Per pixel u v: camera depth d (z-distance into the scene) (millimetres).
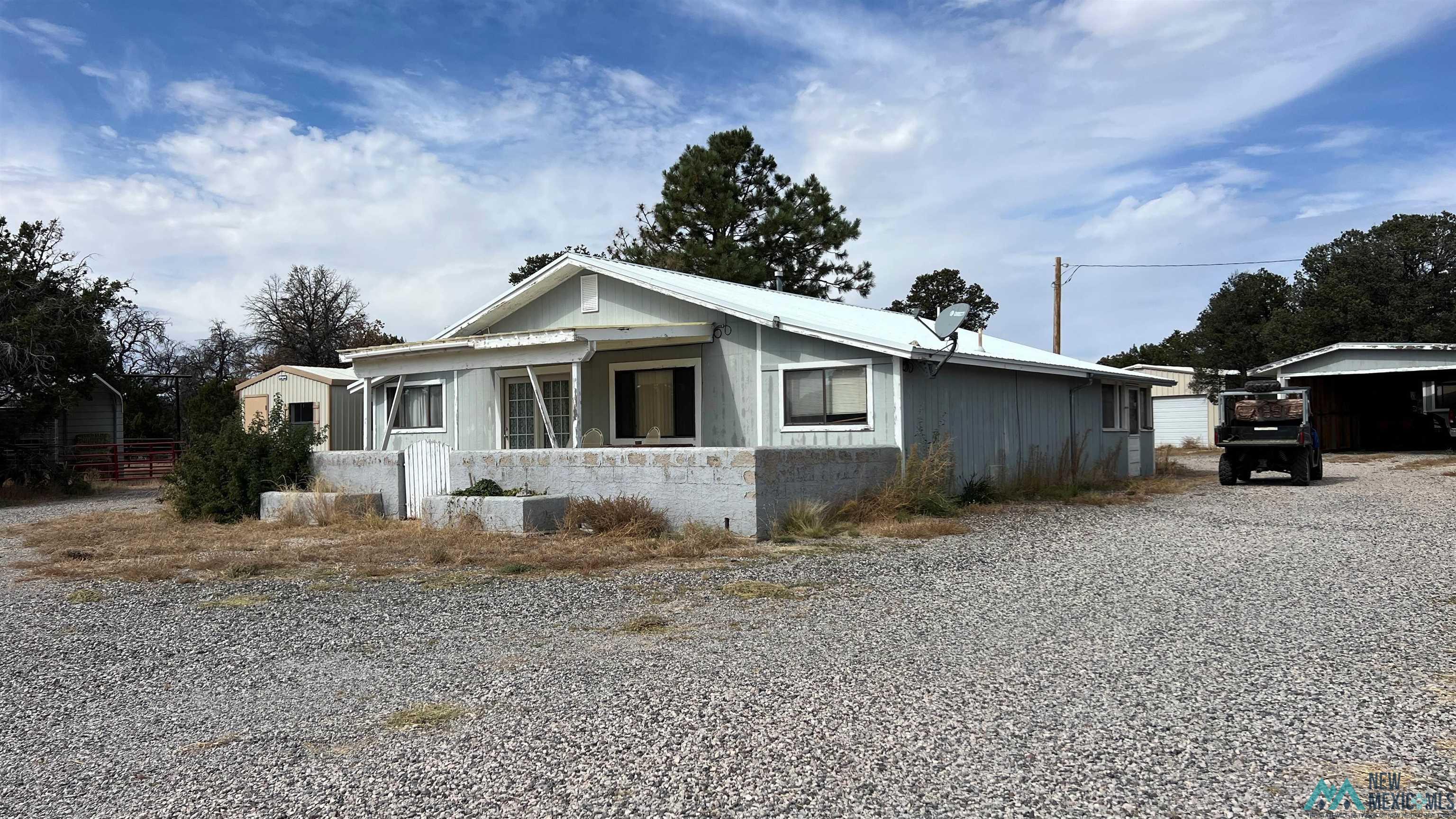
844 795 3613
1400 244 48594
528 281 17125
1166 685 4867
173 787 3938
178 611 7516
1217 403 34281
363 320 52844
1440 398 31953
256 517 14133
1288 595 7117
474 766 4027
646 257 36438
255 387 29047
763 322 14172
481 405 18266
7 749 4473
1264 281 54656
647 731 4375
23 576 9414
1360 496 15062
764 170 37656
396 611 7273
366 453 14094
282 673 5629
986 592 7469
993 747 4055
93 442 25625
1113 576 8062
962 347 17047
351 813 3611
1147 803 3477
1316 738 4082
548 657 5762
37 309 21109
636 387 16219
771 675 5207
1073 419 18625
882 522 11695
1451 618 6246
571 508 11578
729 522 10875
